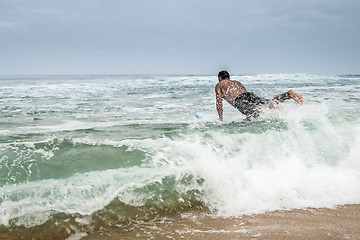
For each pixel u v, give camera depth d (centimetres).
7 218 189
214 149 312
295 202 240
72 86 1477
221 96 511
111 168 260
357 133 376
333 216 218
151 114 581
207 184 255
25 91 1149
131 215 210
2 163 254
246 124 423
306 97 785
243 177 270
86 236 184
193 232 191
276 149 323
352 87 1226
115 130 418
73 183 232
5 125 461
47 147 300
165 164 274
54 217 195
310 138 355
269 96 883
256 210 227
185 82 1916
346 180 278
